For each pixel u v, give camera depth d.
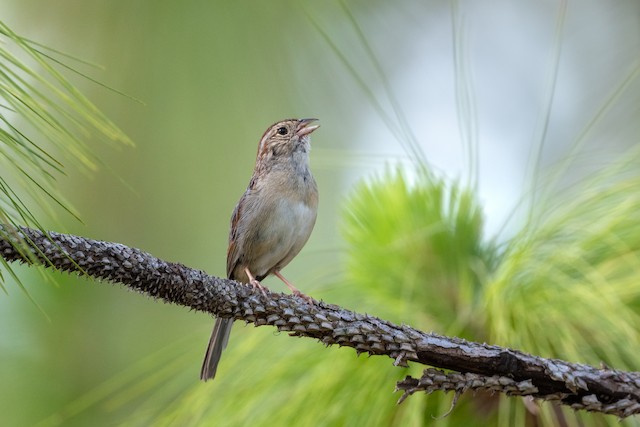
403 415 5.64
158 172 9.98
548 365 5.22
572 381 5.14
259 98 8.41
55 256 5.11
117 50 8.01
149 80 8.17
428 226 6.02
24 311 8.82
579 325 5.54
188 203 10.36
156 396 6.45
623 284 5.44
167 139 9.03
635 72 6.35
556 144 12.20
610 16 13.02
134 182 10.11
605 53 12.84
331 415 5.68
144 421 6.27
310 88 8.55
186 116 8.46
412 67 10.50
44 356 8.82
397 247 6.05
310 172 9.96
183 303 5.57
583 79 12.66
